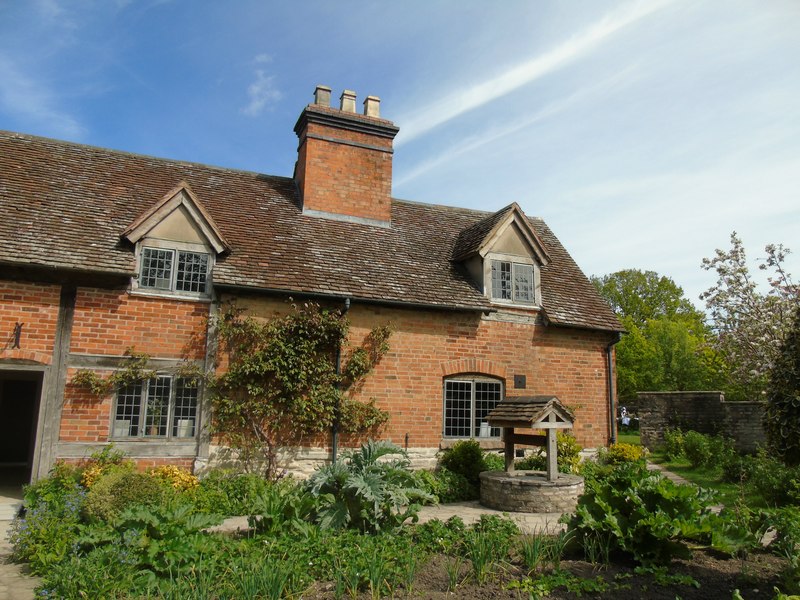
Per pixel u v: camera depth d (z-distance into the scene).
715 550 7.18
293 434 12.12
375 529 8.10
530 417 10.96
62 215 11.87
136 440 11.00
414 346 13.58
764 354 17.86
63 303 10.92
